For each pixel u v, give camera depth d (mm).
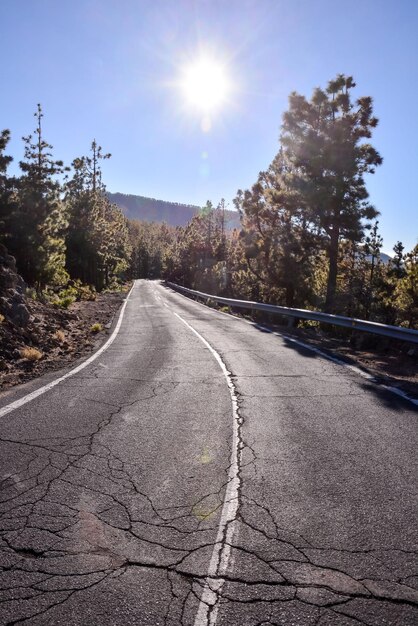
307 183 24391
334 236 24922
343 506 3377
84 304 27672
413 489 3668
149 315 22094
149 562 2668
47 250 25750
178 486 3676
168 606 2314
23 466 4012
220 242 67875
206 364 9234
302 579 2535
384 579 2547
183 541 2891
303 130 24875
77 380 7535
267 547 2838
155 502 3400
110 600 2352
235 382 7574
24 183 25312
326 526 3094
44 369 8523
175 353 10664
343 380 7789
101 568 2609
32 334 11281
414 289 24266
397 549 2838
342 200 23094
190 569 2609
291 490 3629
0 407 5844
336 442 4742
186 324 17844
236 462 4188
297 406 6129
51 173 26781
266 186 31938
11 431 4922
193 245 72625
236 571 2596
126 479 3787
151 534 2965
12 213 24000
